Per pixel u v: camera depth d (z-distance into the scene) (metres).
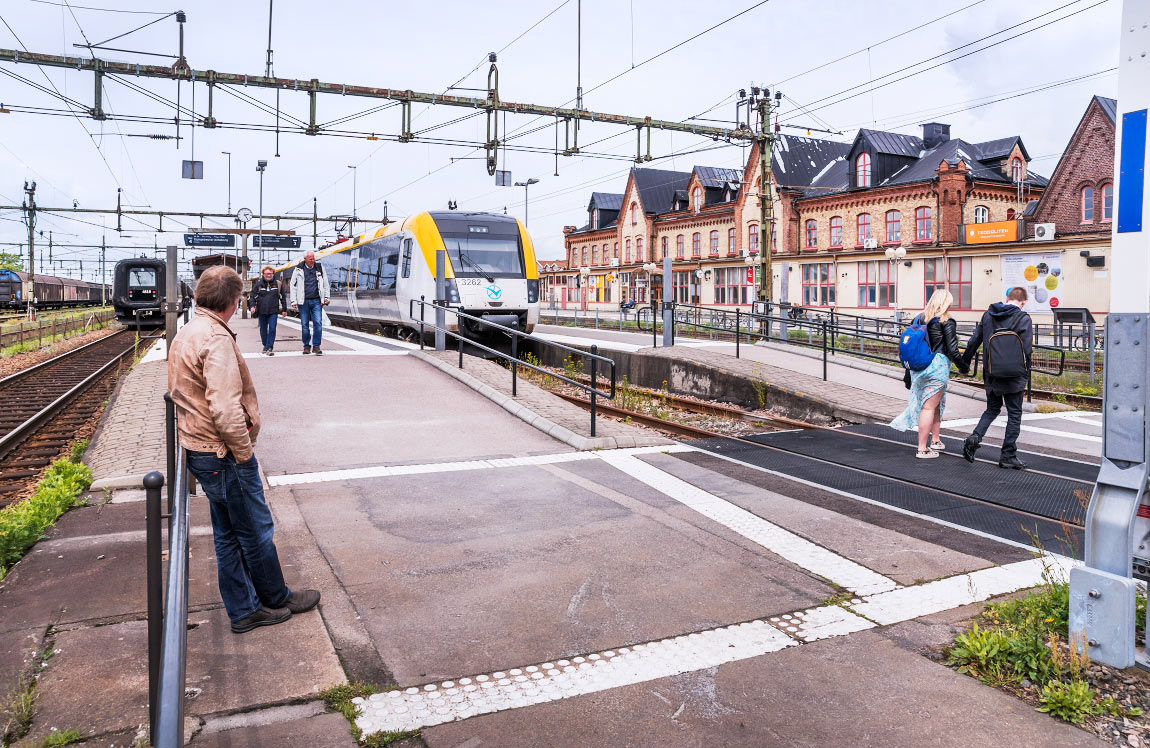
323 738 3.00
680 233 51.22
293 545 5.21
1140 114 3.39
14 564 4.83
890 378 14.45
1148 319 3.42
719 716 3.22
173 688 1.76
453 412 9.98
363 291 23.50
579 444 8.48
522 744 3.01
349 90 20.94
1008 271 31.44
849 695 3.40
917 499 6.68
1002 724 3.17
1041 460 8.44
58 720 3.05
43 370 19.98
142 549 5.07
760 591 4.56
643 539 5.46
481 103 21.91
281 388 11.00
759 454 8.57
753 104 25.47
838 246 39.38
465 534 5.50
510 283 18.75
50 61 18.92
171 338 8.52
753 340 22.56
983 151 37.56
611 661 3.68
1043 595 4.23
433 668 3.58
